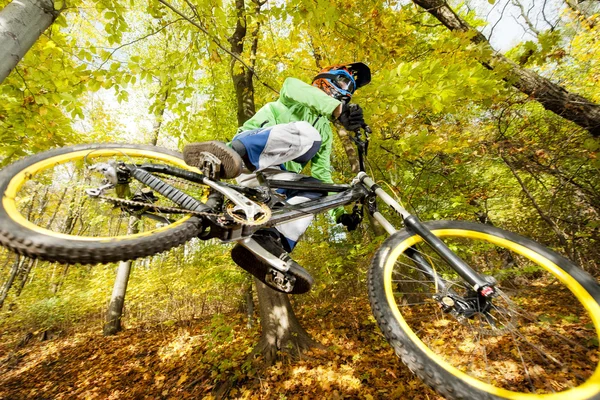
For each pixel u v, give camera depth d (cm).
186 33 396
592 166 448
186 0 329
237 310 886
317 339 580
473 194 611
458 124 469
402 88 264
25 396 629
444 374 124
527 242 164
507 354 373
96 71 327
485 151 474
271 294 559
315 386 446
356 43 407
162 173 166
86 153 173
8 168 142
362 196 199
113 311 896
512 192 673
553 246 594
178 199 148
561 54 383
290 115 207
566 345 325
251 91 583
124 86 353
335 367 481
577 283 144
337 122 197
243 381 489
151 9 354
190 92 428
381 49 408
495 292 143
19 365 787
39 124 338
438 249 158
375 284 159
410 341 137
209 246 739
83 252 109
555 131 475
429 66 271
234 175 150
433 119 553
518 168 501
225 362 501
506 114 475
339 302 736
